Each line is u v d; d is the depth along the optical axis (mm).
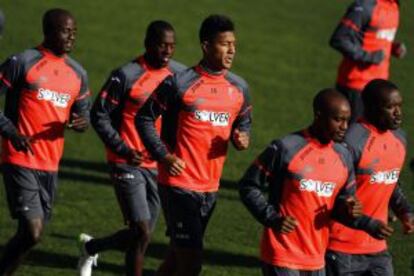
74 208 49906
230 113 35469
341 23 51312
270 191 31891
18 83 37156
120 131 38781
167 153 34594
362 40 51250
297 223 31422
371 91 32906
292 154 31391
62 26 37125
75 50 83750
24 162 36844
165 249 44719
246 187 31562
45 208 37688
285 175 31438
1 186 51656
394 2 51875
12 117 37375
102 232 46656
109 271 41469
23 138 35375
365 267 33250
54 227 46781
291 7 105750
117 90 38344
